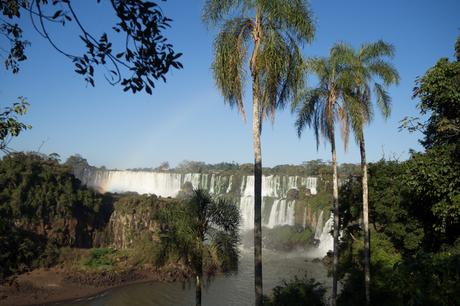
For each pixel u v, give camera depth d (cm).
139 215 8588
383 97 2814
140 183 11938
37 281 6100
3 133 801
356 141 2752
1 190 7444
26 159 7938
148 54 602
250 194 10612
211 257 2405
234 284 5834
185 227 2378
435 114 2547
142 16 586
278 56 1719
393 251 3591
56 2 567
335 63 2675
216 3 1727
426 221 3303
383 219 3706
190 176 11481
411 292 691
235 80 1753
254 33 1772
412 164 2505
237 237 2491
